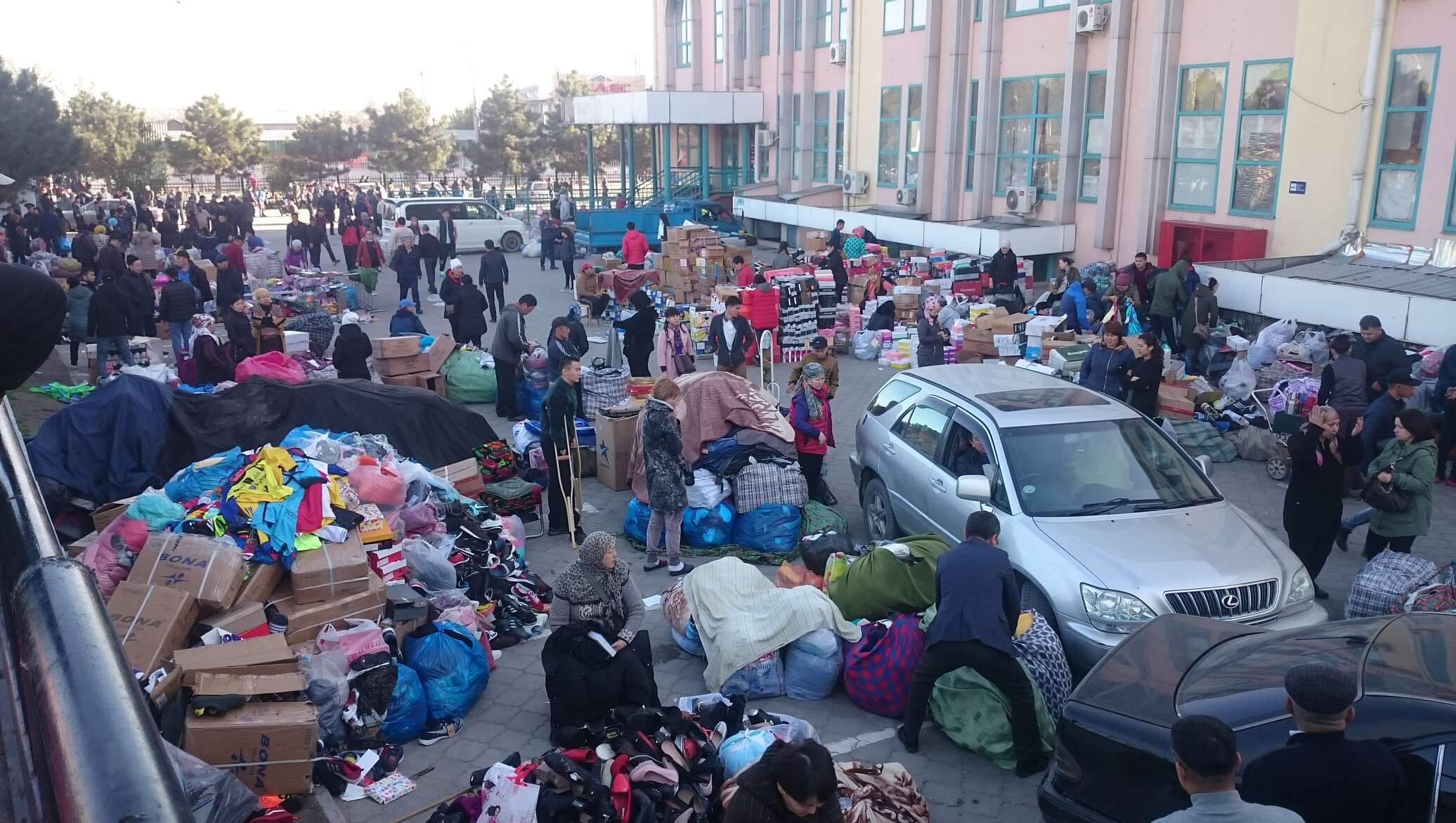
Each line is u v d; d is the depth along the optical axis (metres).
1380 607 7.52
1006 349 16.44
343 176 69.75
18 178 33.62
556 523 10.34
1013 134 25.19
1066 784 5.20
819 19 32.56
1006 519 7.62
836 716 6.98
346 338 14.39
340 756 6.27
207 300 22.02
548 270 31.33
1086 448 8.06
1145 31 20.97
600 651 6.40
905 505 9.12
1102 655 6.64
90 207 40.81
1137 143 21.48
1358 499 11.16
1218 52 19.62
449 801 5.84
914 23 27.77
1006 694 6.18
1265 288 16.47
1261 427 12.80
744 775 4.17
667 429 9.06
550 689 6.46
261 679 6.00
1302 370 14.21
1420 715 4.16
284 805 5.70
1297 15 18.00
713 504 9.72
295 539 7.36
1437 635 4.82
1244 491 11.64
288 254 27.81
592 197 40.25
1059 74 23.47
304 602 7.14
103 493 9.47
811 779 3.94
